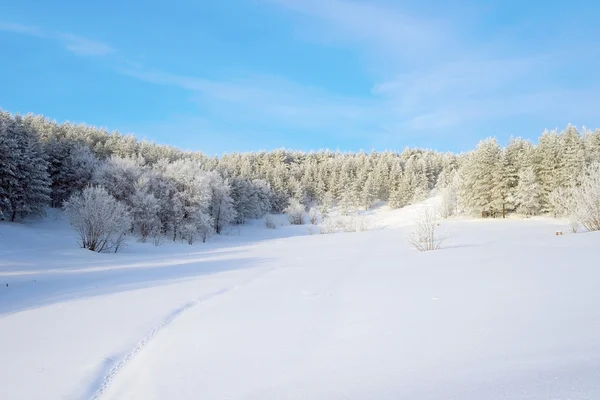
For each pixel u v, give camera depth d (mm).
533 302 4383
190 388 3033
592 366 2400
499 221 40031
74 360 4043
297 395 2629
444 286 6199
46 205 38781
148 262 17047
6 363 3982
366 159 97250
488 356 2854
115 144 60469
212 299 7211
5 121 36719
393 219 59594
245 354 3752
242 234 50062
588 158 42906
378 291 6406
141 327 5324
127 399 3010
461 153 100125
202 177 40312
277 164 94688
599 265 6641
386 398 2361
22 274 12336
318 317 5012
